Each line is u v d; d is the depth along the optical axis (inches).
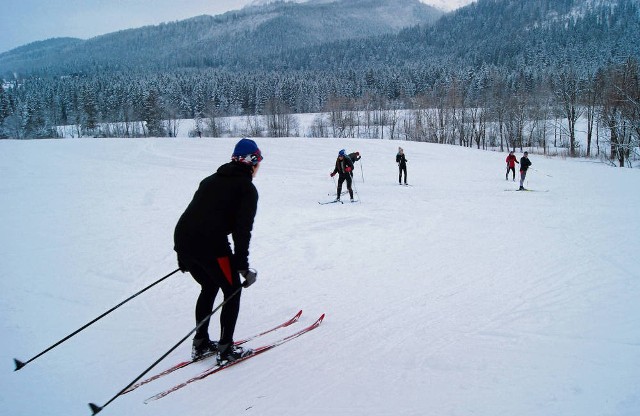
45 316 169.0
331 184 689.0
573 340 142.2
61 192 482.6
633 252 259.4
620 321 156.3
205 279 133.1
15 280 208.2
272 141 1385.3
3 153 791.7
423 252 270.8
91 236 303.0
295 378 122.8
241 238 122.6
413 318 165.9
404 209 443.8
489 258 254.5
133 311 177.8
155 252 267.0
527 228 345.4
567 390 111.1
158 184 576.4
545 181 754.8
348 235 318.0
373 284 209.6
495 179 789.9
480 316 165.9
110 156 879.1
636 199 523.8
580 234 318.0
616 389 110.5
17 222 335.9
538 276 216.8
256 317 170.7
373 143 1387.8
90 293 197.8
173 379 123.8
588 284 201.2
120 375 126.3
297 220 376.5
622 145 1349.7
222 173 127.2
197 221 124.3
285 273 228.7
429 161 1092.5
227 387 118.9
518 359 129.9
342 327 158.9
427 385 116.4
